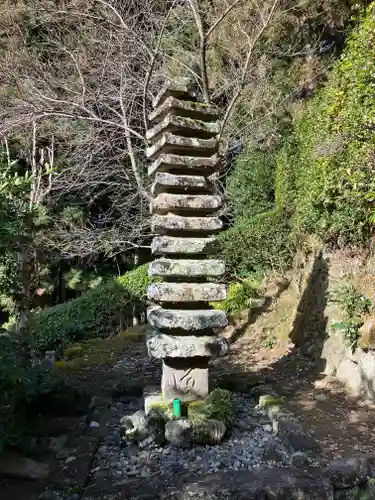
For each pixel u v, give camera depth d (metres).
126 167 6.14
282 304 5.48
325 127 5.10
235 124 6.20
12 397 2.69
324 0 5.90
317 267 4.92
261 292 5.99
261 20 5.37
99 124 5.88
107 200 7.82
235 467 2.33
